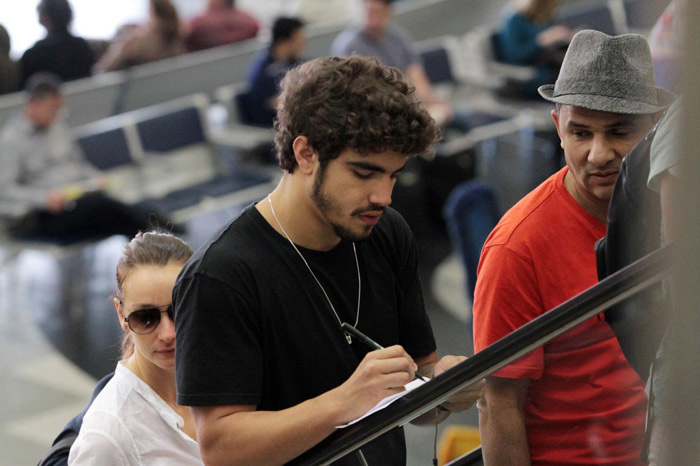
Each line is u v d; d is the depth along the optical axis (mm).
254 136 11953
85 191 10180
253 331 2861
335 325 2996
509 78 13742
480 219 7570
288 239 2941
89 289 11125
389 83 2732
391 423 2895
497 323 3170
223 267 2838
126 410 3533
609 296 2633
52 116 10625
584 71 2965
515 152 13008
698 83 1352
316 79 2754
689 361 1478
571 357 2809
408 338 3344
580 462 2924
